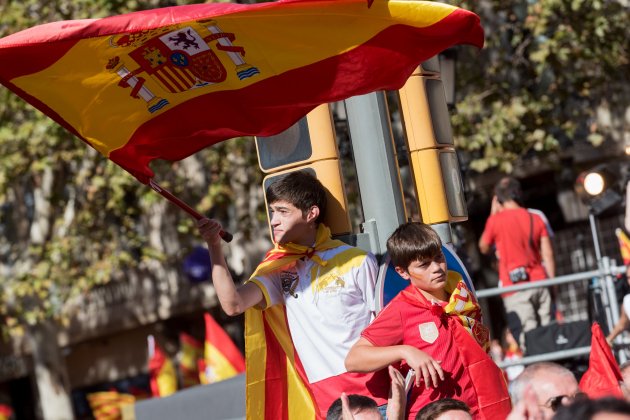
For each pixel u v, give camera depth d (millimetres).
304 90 7395
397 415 6848
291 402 8008
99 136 7375
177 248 36281
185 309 38188
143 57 7070
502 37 26016
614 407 3662
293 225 8000
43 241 29359
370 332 7258
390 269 7777
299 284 8016
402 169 16625
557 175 29953
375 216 8766
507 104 24641
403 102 9086
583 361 13125
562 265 29688
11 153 25594
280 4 6879
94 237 27766
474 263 23250
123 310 39344
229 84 7312
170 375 23016
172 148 7621
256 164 25969
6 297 28953
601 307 13438
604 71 25578
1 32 24969
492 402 7207
